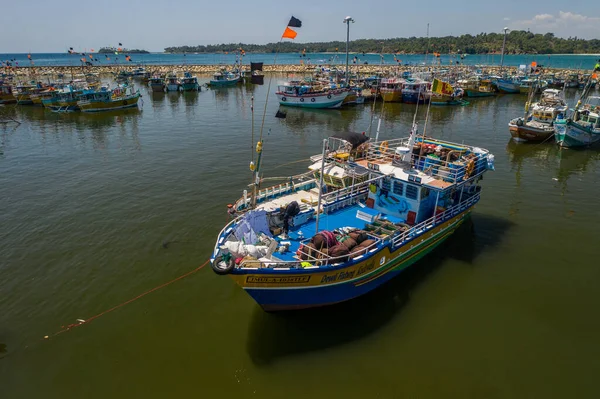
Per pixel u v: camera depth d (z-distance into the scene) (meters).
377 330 14.38
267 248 14.23
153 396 11.71
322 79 84.81
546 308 15.62
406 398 11.69
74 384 12.17
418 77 86.31
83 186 28.39
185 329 14.37
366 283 15.67
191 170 31.92
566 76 97.88
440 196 18.84
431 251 19.47
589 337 14.09
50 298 16.03
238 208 18.64
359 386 12.08
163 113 61.34
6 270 17.81
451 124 51.78
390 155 20.28
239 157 35.94
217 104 70.38
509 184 29.23
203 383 12.12
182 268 18.02
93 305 15.64
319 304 14.87
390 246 15.80
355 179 20.42
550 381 12.27
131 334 14.13
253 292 13.35
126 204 24.97
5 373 12.57
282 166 33.38
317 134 46.41
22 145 41.62
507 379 12.34
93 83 82.19
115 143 42.12
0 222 22.55
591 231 21.70
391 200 18.72
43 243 20.14
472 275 17.77
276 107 67.44
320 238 14.86
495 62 166.38
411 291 16.64
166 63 191.12
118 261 18.55
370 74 108.25
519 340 13.96
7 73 114.62
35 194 26.94
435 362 12.98
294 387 12.02
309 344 13.69
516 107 65.50
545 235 21.30
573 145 39.00
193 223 22.27
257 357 13.11
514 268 18.31
